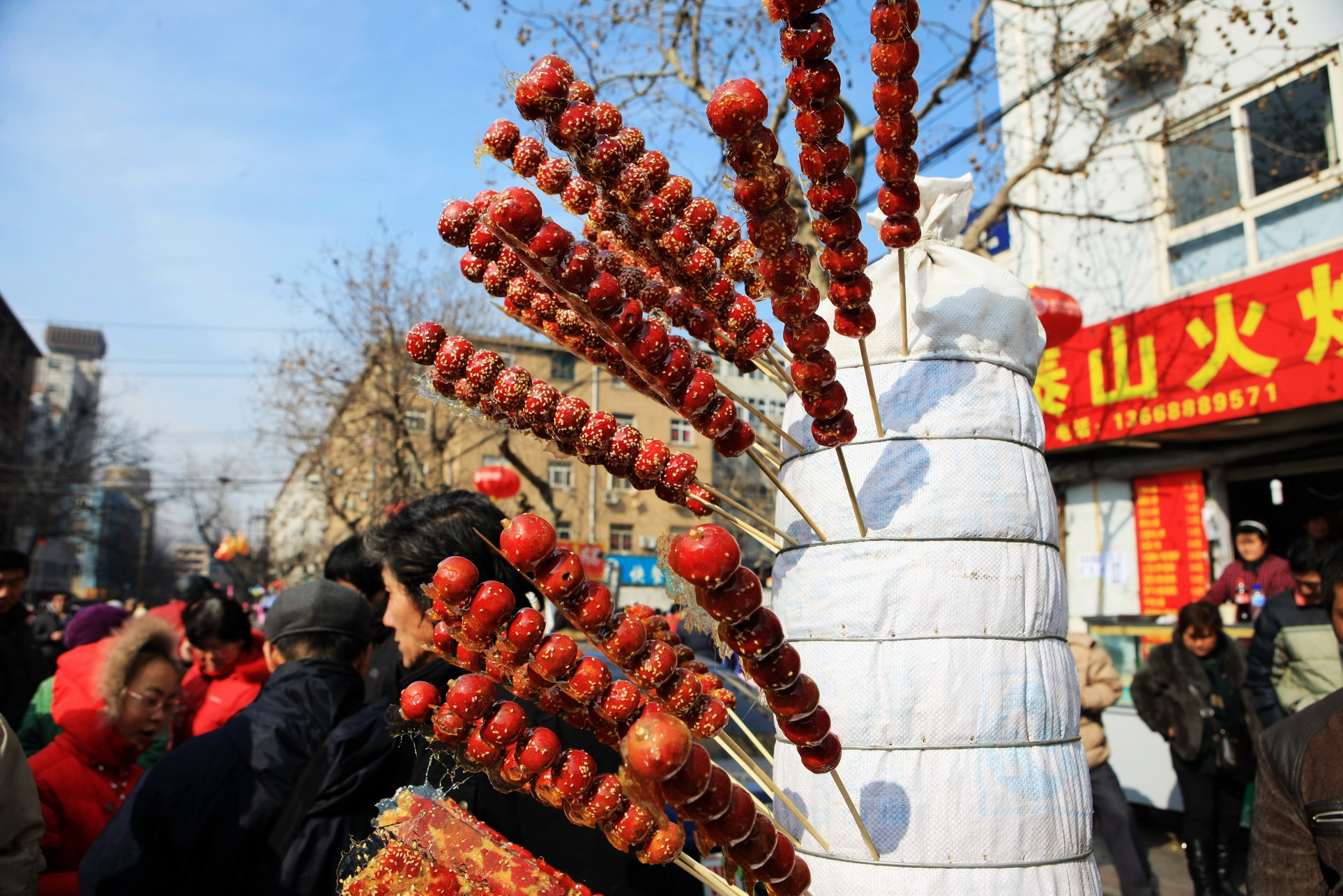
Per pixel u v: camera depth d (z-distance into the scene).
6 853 1.61
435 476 14.36
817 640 1.37
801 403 1.42
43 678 4.38
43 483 27.56
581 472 22.20
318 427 15.77
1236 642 4.29
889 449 1.36
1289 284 5.29
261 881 1.62
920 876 1.25
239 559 33.97
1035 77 7.52
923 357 1.39
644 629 1.02
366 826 1.63
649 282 1.24
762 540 1.36
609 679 0.99
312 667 2.01
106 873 1.63
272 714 1.84
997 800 1.26
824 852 1.32
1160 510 6.62
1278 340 5.32
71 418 31.38
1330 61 5.73
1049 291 4.69
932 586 1.31
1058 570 1.44
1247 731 4.13
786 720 1.07
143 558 48.72
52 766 2.26
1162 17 6.50
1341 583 2.07
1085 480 7.12
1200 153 6.46
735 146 1.03
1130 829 4.06
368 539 1.88
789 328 1.14
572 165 1.11
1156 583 6.60
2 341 32.03
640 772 0.83
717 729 1.03
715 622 1.06
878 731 1.29
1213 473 6.34
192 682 3.75
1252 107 6.17
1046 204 7.44
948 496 1.33
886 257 1.44
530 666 1.03
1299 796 1.74
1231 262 6.24
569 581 0.97
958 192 1.50
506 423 1.18
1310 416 5.46
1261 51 6.09
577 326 1.25
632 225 1.12
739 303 1.16
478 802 1.55
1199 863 4.23
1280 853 1.76
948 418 1.36
